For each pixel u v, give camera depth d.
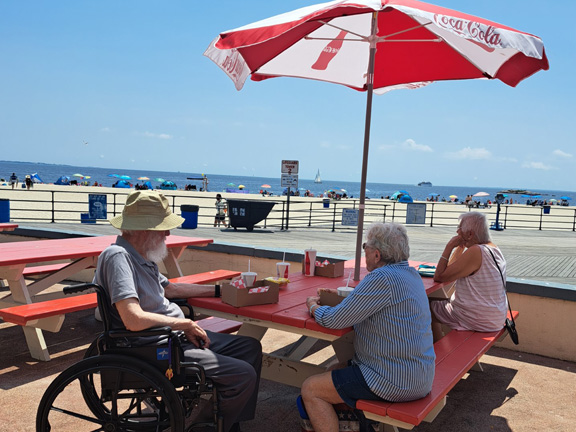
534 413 3.99
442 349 3.81
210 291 3.57
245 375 2.93
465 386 4.53
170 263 7.15
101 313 2.78
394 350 2.75
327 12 3.52
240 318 3.34
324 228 16.27
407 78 5.35
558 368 5.10
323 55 5.12
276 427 3.55
